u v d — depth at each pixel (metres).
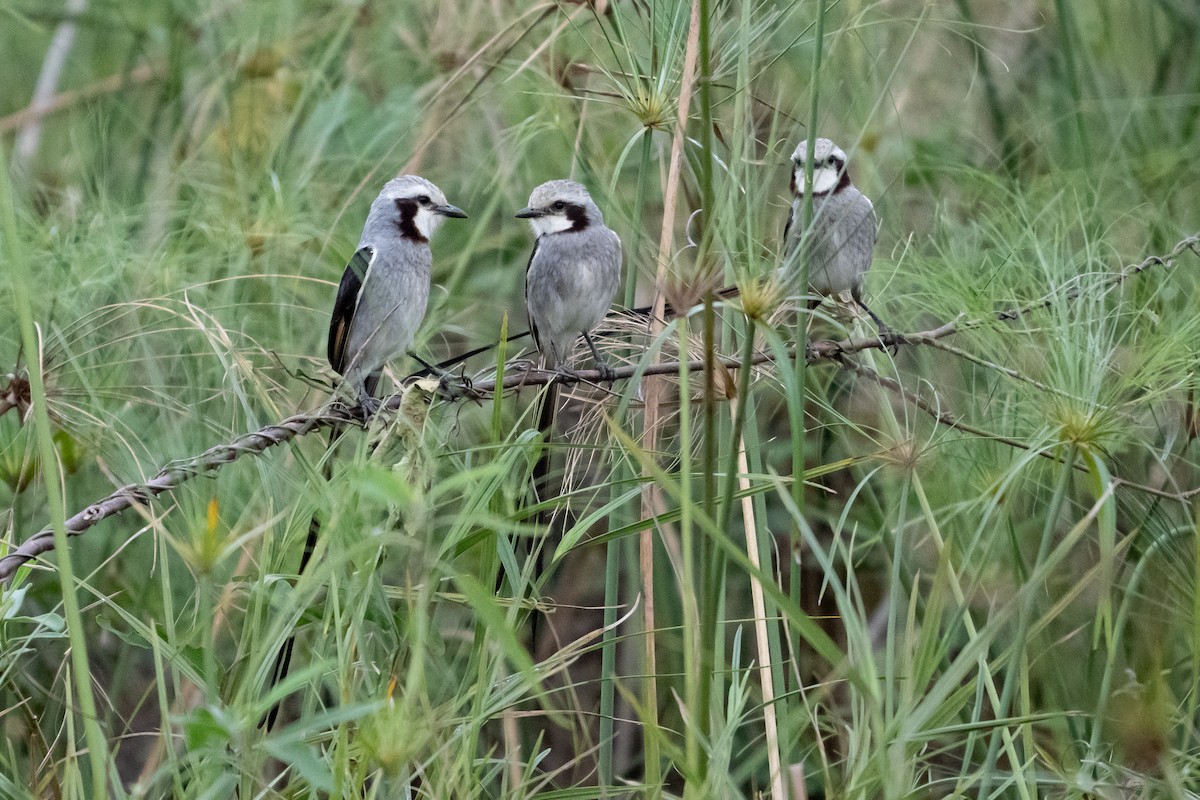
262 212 10.64
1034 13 12.32
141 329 9.23
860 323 9.66
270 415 8.48
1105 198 10.48
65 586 5.61
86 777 8.55
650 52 8.46
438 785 6.52
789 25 9.99
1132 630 9.13
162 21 13.80
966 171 10.80
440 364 8.62
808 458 11.14
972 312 8.37
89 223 10.00
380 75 13.32
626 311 8.62
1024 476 8.63
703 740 6.10
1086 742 8.41
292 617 6.60
